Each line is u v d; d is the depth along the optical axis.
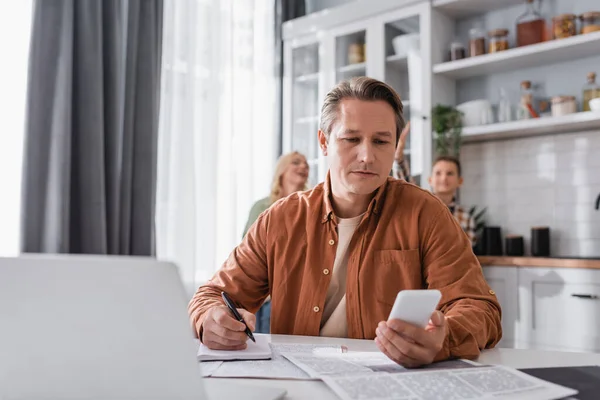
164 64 3.22
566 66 3.22
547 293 2.79
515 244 3.20
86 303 0.57
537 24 3.14
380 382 0.72
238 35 3.74
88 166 2.66
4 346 0.56
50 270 0.57
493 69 3.37
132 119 2.92
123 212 2.86
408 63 3.47
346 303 1.25
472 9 3.46
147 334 0.57
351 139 1.20
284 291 1.32
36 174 2.56
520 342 2.87
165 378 0.57
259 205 3.40
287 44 4.08
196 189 3.41
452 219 1.27
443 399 0.65
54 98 2.59
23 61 2.62
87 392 0.56
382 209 1.30
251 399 0.63
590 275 2.65
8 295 0.56
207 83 3.46
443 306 1.14
